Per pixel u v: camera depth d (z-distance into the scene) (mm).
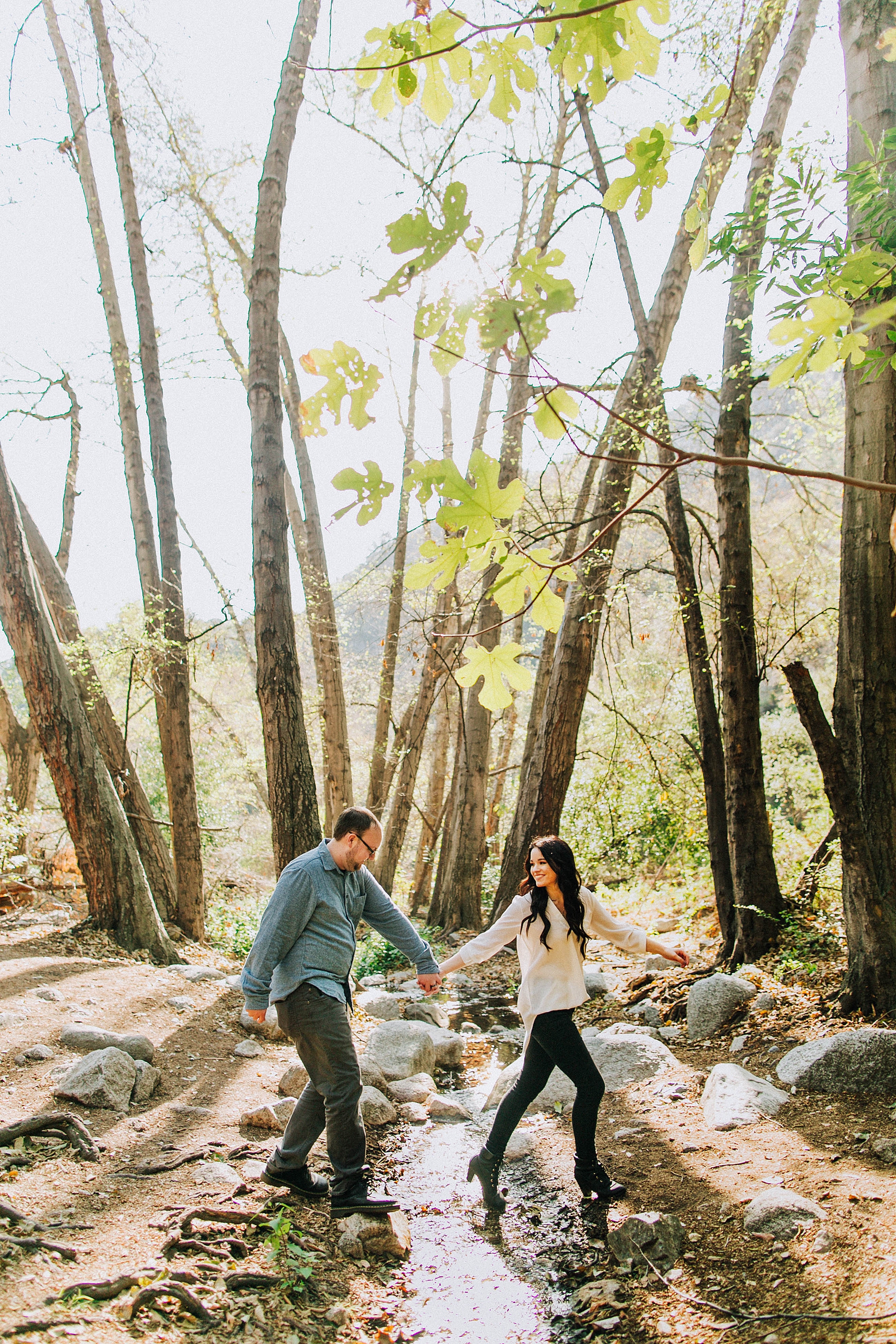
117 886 7715
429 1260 3367
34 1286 2639
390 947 10469
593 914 3943
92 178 11055
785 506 12102
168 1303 2730
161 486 10359
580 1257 3352
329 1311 2934
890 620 4977
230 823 16188
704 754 7461
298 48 7809
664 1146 4129
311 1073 3596
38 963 6441
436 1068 6055
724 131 6152
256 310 7547
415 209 1162
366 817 3783
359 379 1317
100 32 10219
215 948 9930
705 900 10062
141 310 10383
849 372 5176
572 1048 3736
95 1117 4094
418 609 13766
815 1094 4340
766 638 8398
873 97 4715
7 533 7391
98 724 9812
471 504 1371
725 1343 2627
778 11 5961
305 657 17938
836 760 4895
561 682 9320
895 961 4898
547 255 1193
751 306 6867
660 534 11539
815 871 7133
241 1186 3549
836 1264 2838
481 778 12242
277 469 7469
